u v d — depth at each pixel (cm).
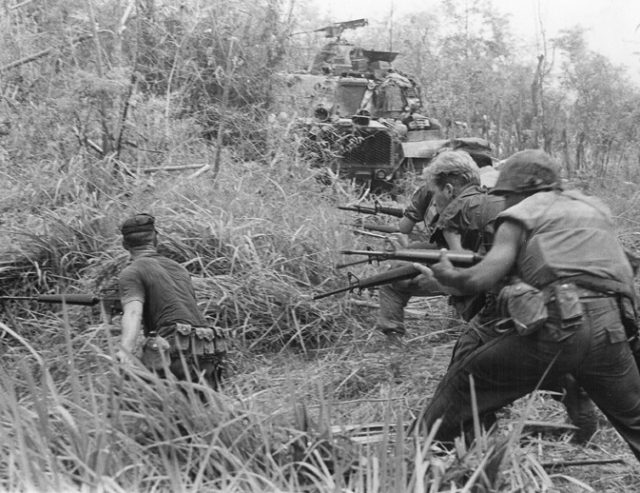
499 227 421
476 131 1444
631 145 1388
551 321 405
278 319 688
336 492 356
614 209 1042
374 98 1395
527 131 1374
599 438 516
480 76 1479
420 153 1227
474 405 386
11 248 698
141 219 500
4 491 345
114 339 597
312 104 1155
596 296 408
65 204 740
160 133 881
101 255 698
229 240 716
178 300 479
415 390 593
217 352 481
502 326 430
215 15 999
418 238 728
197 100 968
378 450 396
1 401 390
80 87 809
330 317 703
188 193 774
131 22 970
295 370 636
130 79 861
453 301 503
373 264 752
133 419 397
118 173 795
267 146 952
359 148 1201
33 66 921
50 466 354
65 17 948
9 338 655
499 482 380
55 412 394
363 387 611
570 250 411
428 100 1482
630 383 418
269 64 1003
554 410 547
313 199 853
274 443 395
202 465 358
